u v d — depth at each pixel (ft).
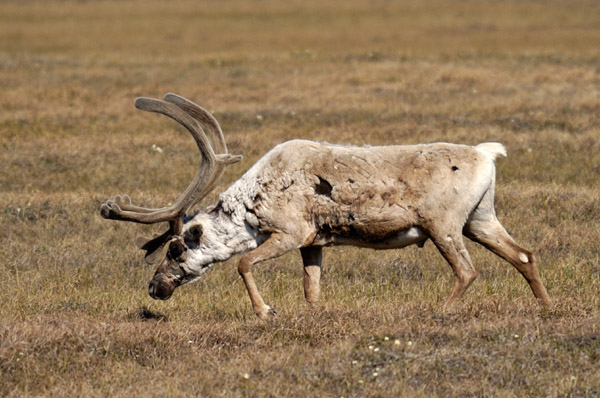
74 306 95.25
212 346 78.89
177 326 82.79
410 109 212.64
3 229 128.26
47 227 129.08
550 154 166.61
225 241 89.92
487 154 87.61
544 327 76.13
